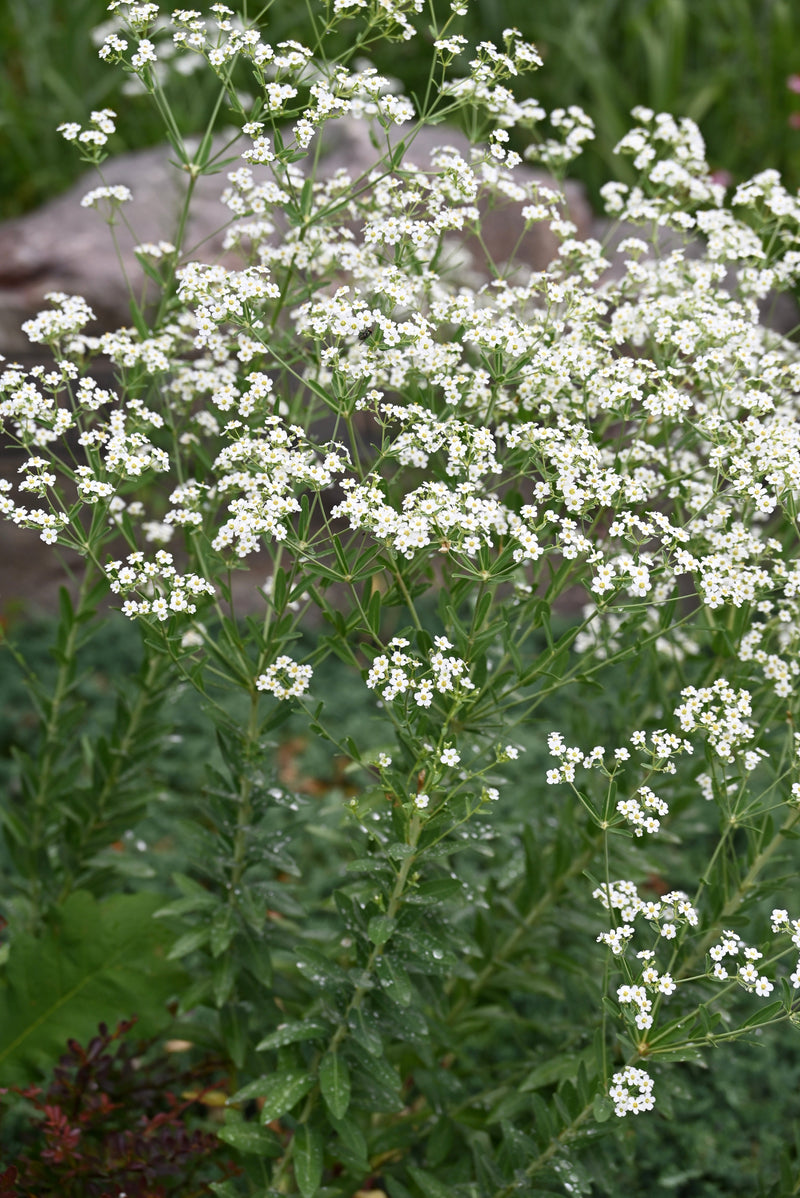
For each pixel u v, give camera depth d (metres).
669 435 0.92
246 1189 0.98
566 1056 0.92
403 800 0.82
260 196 0.93
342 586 1.61
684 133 1.02
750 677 0.90
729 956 0.88
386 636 1.51
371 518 0.80
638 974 0.82
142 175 1.94
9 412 0.83
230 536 0.81
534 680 0.84
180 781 1.33
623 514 0.82
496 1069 1.00
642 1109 0.77
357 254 0.93
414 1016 0.86
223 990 0.91
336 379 0.82
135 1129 0.95
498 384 0.85
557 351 0.86
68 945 0.96
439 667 0.79
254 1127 0.88
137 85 1.03
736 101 2.32
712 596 0.83
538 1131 0.87
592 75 2.26
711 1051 1.10
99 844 1.02
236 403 0.89
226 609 1.48
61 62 2.38
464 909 0.98
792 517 0.84
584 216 1.91
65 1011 0.97
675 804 0.99
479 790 0.90
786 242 0.97
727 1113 1.08
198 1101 1.03
